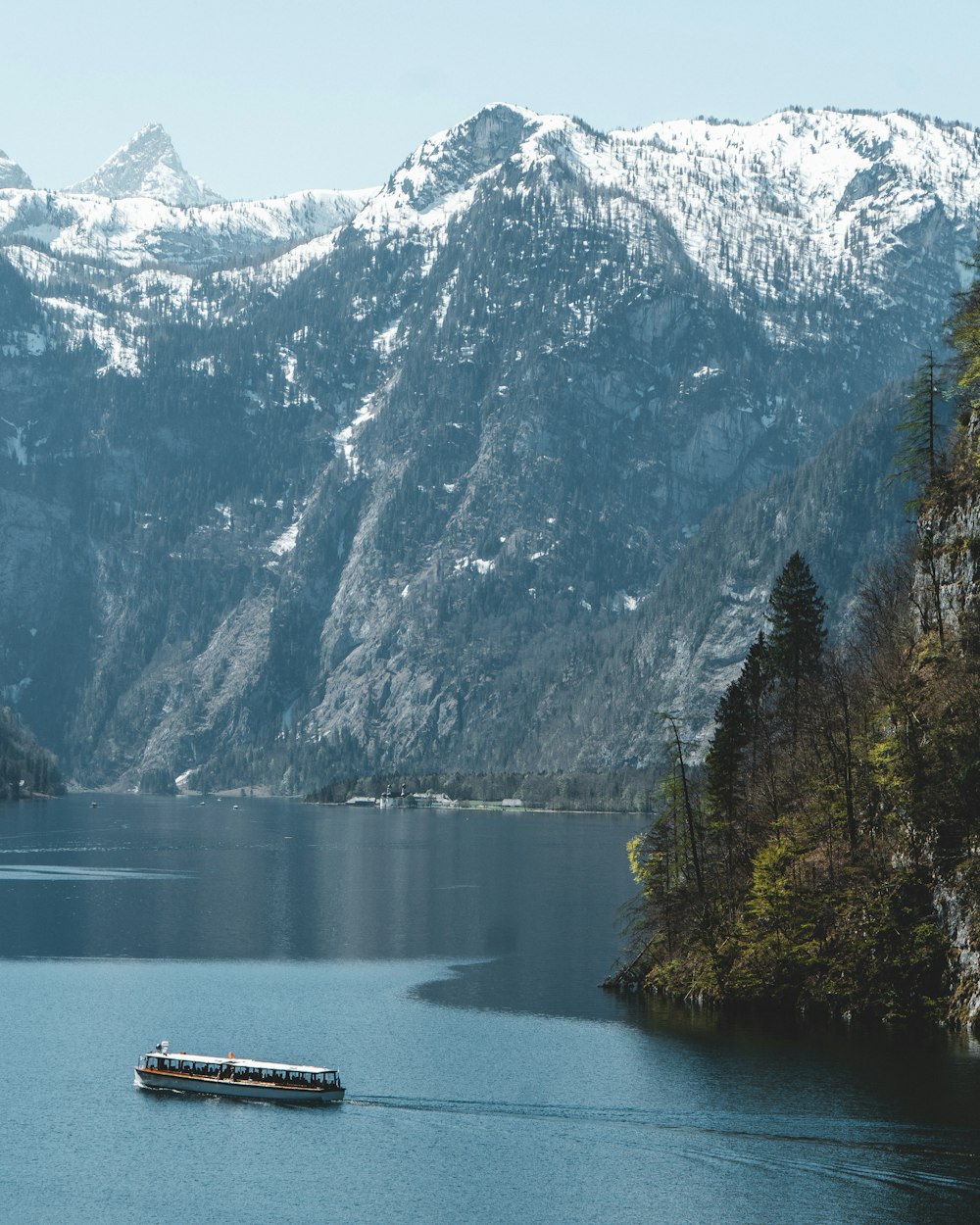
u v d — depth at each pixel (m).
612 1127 138.00
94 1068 160.25
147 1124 141.75
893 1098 142.75
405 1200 123.69
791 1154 130.25
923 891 173.88
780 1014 178.50
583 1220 119.00
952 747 174.00
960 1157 128.88
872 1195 122.44
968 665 176.88
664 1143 134.00
